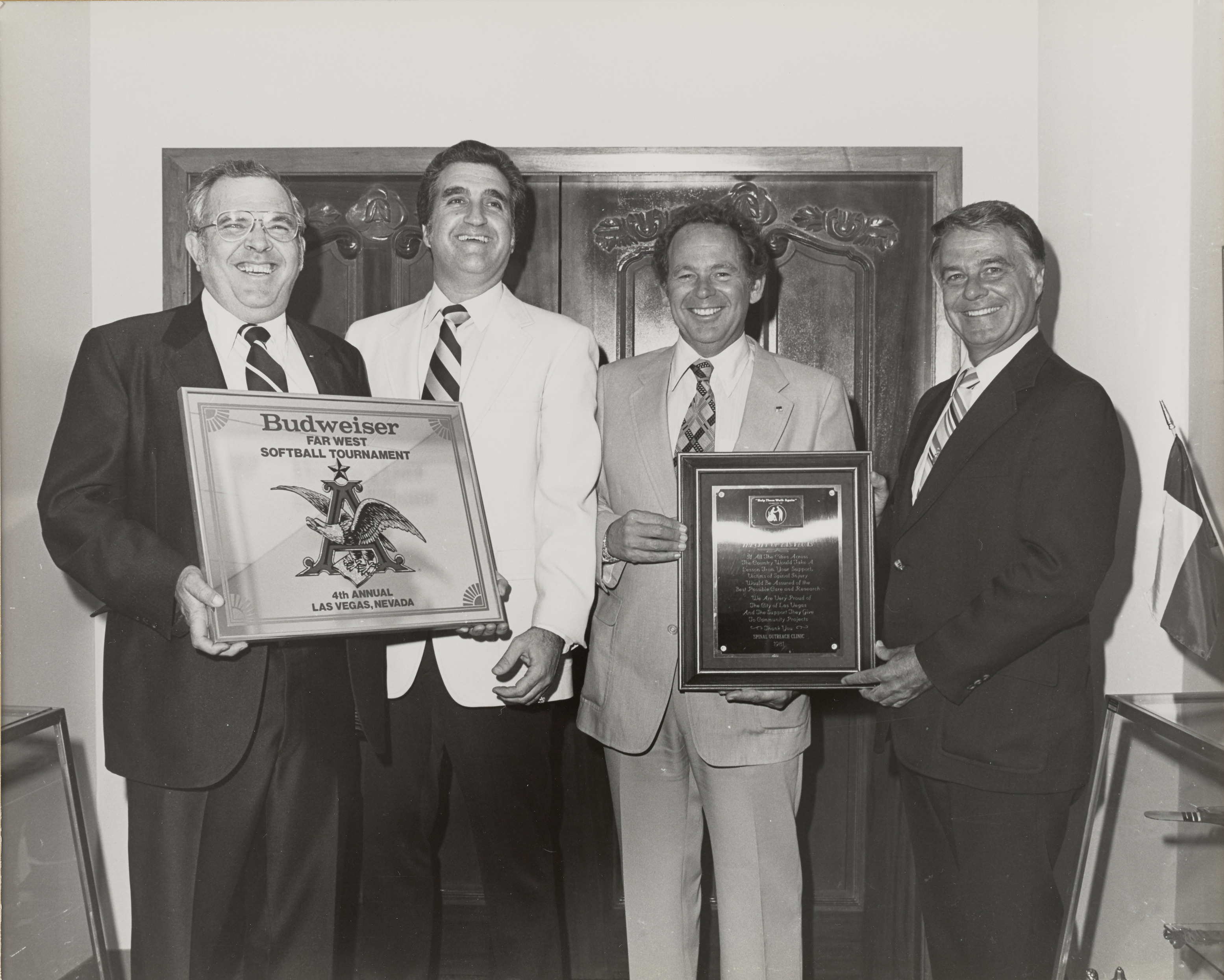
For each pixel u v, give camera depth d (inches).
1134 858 69.8
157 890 62.6
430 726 71.9
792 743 70.4
